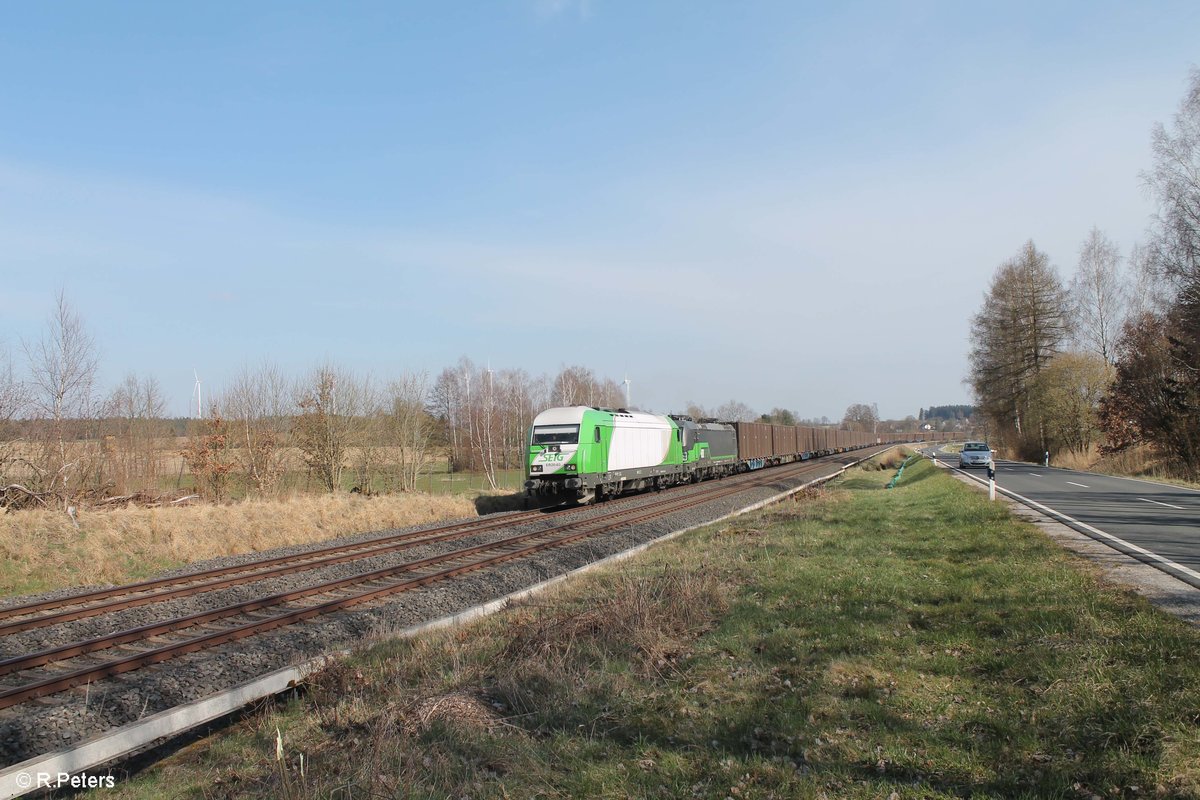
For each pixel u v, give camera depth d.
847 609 8.55
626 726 5.92
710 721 5.77
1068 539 12.05
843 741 5.19
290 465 35.84
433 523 25.34
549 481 26.36
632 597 9.10
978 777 4.54
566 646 7.75
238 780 5.79
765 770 4.86
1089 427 43.50
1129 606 7.35
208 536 19.88
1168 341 32.50
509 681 6.98
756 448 49.41
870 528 15.40
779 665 6.96
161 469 33.44
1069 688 5.50
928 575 9.98
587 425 26.67
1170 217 29.62
